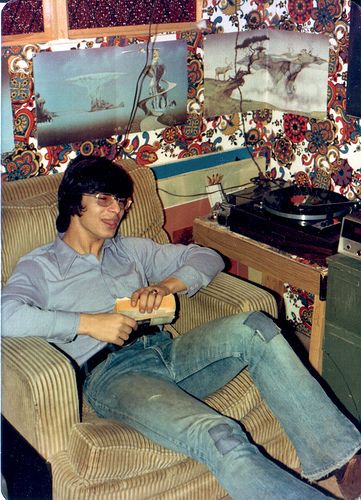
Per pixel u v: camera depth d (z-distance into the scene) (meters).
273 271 2.34
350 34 2.37
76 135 2.31
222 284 2.03
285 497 1.46
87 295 1.89
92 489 1.60
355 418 2.15
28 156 2.22
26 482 1.72
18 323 1.70
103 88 2.32
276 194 2.44
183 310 2.12
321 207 2.31
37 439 1.61
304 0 2.52
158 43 2.41
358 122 2.45
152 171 2.44
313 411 1.67
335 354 2.17
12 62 2.09
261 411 1.89
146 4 2.33
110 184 1.81
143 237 2.18
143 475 1.67
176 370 1.88
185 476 1.73
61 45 2.17
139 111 2.45
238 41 2.64
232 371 1.85
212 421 1.58
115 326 1.75
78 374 1.85
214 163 2.72
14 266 1.92
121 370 1.82
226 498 1.93
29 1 2.07
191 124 2.62
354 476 1.93
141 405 1.68
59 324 1.73
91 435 1.58
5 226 1.90
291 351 1.73
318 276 2.17
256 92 2.78
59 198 1.86
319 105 2.59
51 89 2.20
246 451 1.53
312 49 2.54
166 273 2.08
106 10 2.24
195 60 2.54
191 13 2.46
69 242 1.91
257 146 2.86
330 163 2.62
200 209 2.69
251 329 1.75
